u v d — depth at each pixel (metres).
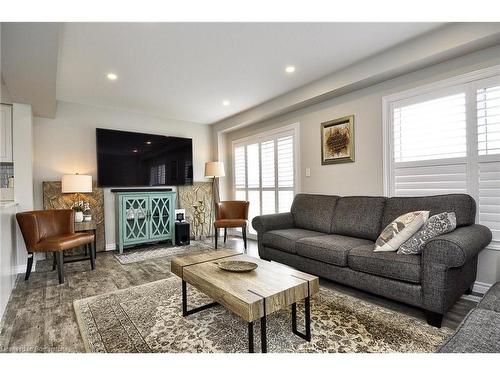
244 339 1.72
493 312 1.18
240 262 2.06
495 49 2.29
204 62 2.94
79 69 3.06
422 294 1.87
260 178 4.91
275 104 4.18
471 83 2.43
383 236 2.24
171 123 5.31
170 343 1.68
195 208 5.43
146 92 3.83
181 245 4.68
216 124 5.70
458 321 1.89
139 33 2.34
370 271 2.15
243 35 2.42
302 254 2.72
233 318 2.00
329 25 2.28
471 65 2.42
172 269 2.12
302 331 1.79
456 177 2.56
